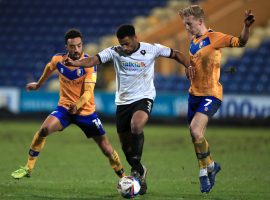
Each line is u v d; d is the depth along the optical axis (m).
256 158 45.72
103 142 30.97
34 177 35.56
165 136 61.47
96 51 88.94
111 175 36.78
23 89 78.25
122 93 28.91
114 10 100.31
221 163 42.84
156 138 59.59
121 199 28.19
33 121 77.25
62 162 42.66
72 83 30.53
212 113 28.44
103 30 97.50
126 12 99.38
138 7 99.75
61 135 63.25
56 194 29.53
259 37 86.81
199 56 28.64
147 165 41.50
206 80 28.66
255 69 82.69
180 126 72.75
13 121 77.25
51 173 37.38
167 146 53.28
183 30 86.88
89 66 28.23
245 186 32.88
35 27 100.81
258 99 71.00
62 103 30.77
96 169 39.38
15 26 101.50
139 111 28.20
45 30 100.00
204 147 27.84
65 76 30.53
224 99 72.19
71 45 29.73
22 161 42.88
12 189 30.88
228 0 87.69
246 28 27.00
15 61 94.81
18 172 29.88
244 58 84.56
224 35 28.25
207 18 84.38
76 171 38.38
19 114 78.38
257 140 58.19
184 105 73.50
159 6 99.19
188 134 63.69
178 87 81.06
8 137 59.25
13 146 52.25
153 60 29.03
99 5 101.81
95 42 95.50
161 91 79.94
